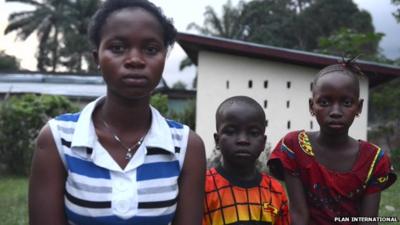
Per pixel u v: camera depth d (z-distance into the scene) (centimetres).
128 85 136
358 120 1034
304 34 3300
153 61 139
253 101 230
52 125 142
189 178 151
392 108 1552
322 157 239
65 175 140
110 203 134
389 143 1555
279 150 248
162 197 140
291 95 1092
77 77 2417
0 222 561
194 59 1356
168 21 146
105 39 139
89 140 138
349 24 3341
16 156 1124
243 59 1098
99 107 150
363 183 235
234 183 224
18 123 1112
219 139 229
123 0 141
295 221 235
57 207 138
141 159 141
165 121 152
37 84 2286
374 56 1888
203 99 1102
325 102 229
